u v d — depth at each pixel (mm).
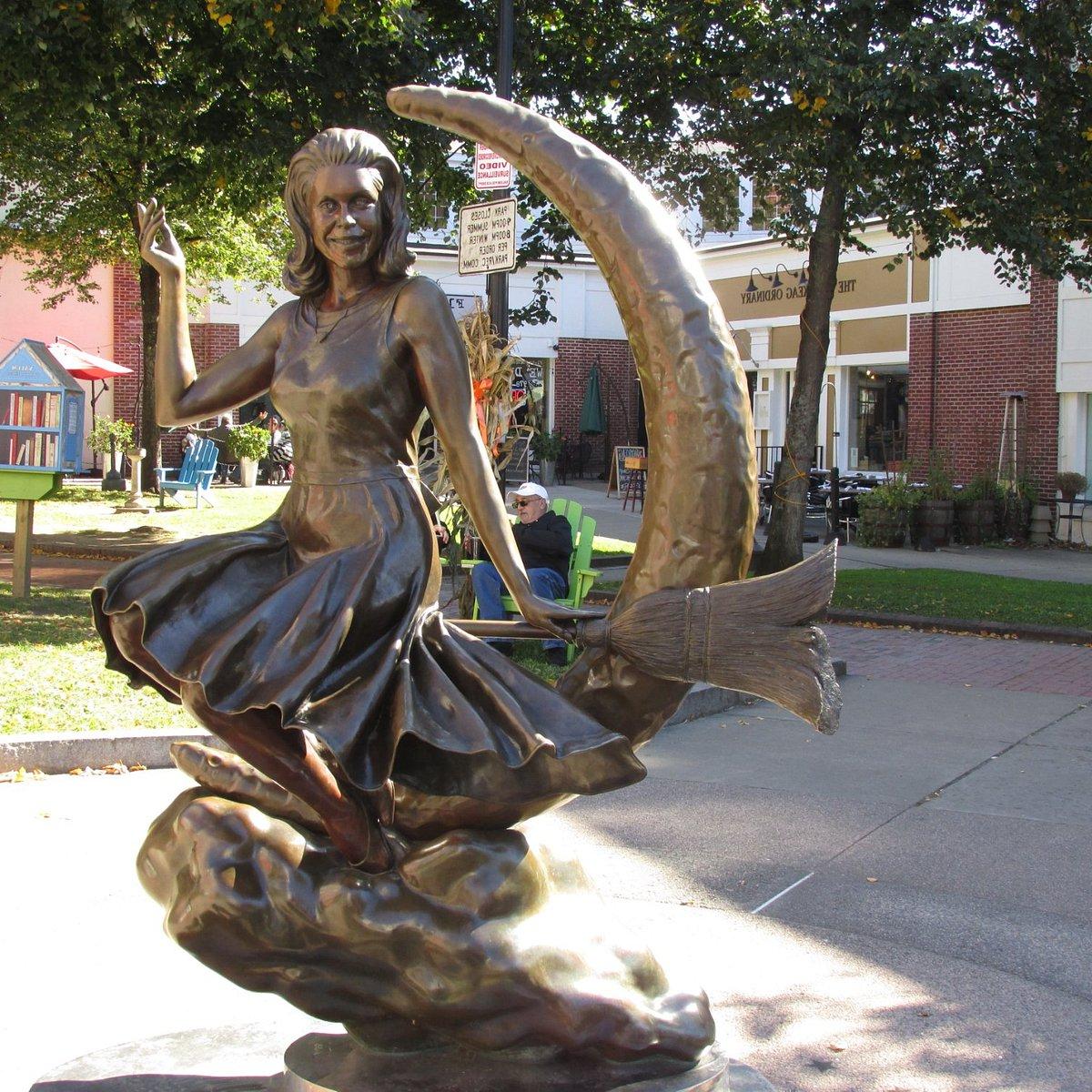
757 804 5910
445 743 2287
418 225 15141
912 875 4914
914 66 11539
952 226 13242
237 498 22000
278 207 18516
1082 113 12875
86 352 26234
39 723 6406
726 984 3740
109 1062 2875
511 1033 2461
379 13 11547
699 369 2514
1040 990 3768
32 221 20156
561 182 2635
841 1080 3139
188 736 6301
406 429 2559
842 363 24031
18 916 4188
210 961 2502
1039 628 11258
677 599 2486
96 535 15773
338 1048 2654
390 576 2412
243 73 11898
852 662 9992
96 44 11258
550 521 9016
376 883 2490
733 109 12820
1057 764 6781
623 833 5402
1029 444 20656
